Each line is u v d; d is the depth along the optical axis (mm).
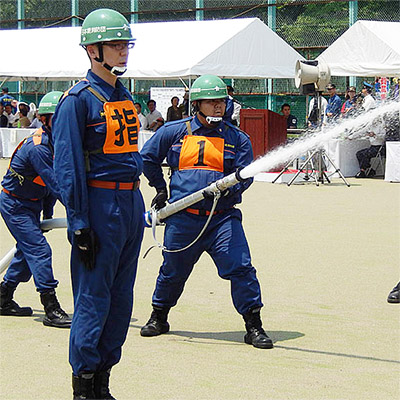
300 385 6074
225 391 5918
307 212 16672
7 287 8320
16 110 34844
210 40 26688
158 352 6977
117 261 5359
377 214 16391
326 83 22516
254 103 36062
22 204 7988
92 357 5320
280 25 35781
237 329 7805
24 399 5727
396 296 8875
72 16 41250
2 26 43656
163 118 31312
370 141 25016
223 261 7273
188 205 7227
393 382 6172
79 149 5176
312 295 9211
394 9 33438
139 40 27906
